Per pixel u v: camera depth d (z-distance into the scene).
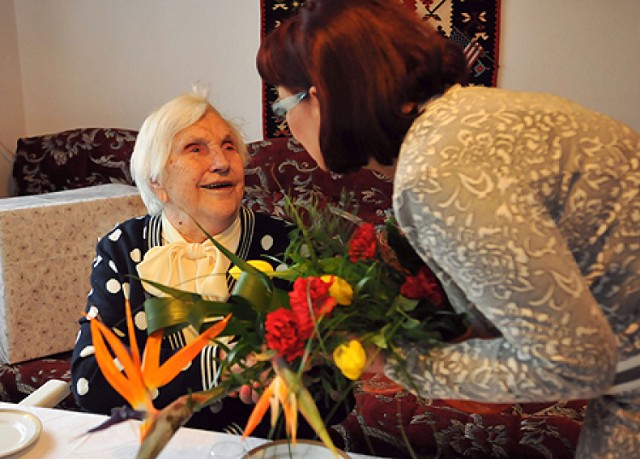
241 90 3.15
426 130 0.84
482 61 2.88
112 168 2.96
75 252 2.38
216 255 1.49
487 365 0.85
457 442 1.82
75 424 1.21
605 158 0.84
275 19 3.01
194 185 1.48
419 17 0.92
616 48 2.79
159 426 0.87
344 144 0.92
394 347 0.92
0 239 2.20
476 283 0.80
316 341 0.88
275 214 2.58
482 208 0.78
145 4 3.17
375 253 1.01
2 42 3.20
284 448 1.06
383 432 1.88
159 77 3.24
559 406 1.90
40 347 2.36
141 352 1.43
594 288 0.89
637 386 0.94
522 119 0.83
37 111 3.36
